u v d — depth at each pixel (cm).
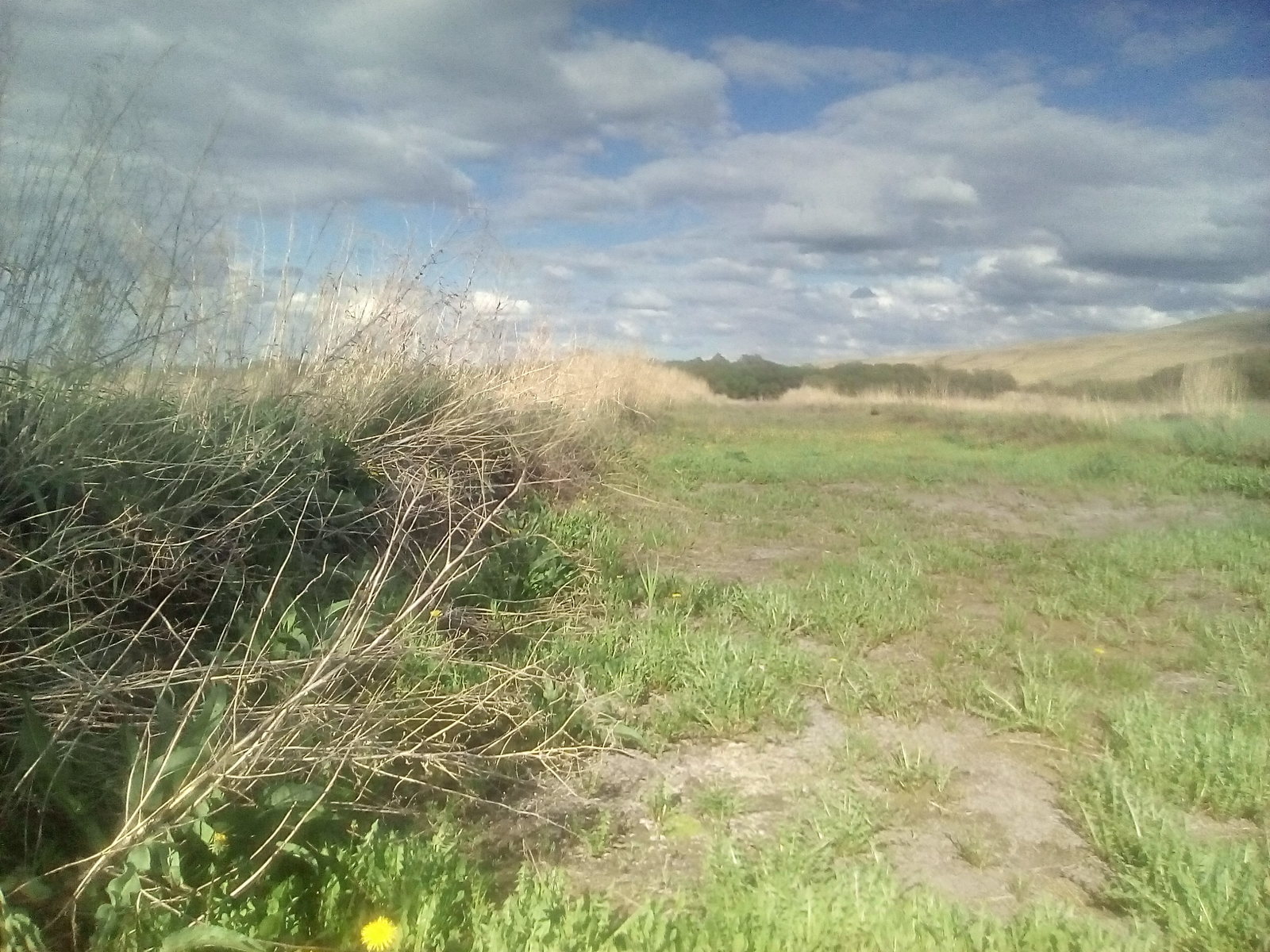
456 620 480
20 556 323
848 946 258
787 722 408
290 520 477
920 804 353
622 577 616
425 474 589
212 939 234
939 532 816
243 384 521
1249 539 768
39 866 266
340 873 279
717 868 301
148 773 279
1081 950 257
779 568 678
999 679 468
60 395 377
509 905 267
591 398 1031
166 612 395
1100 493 1059
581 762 380
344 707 326
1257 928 266
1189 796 350
